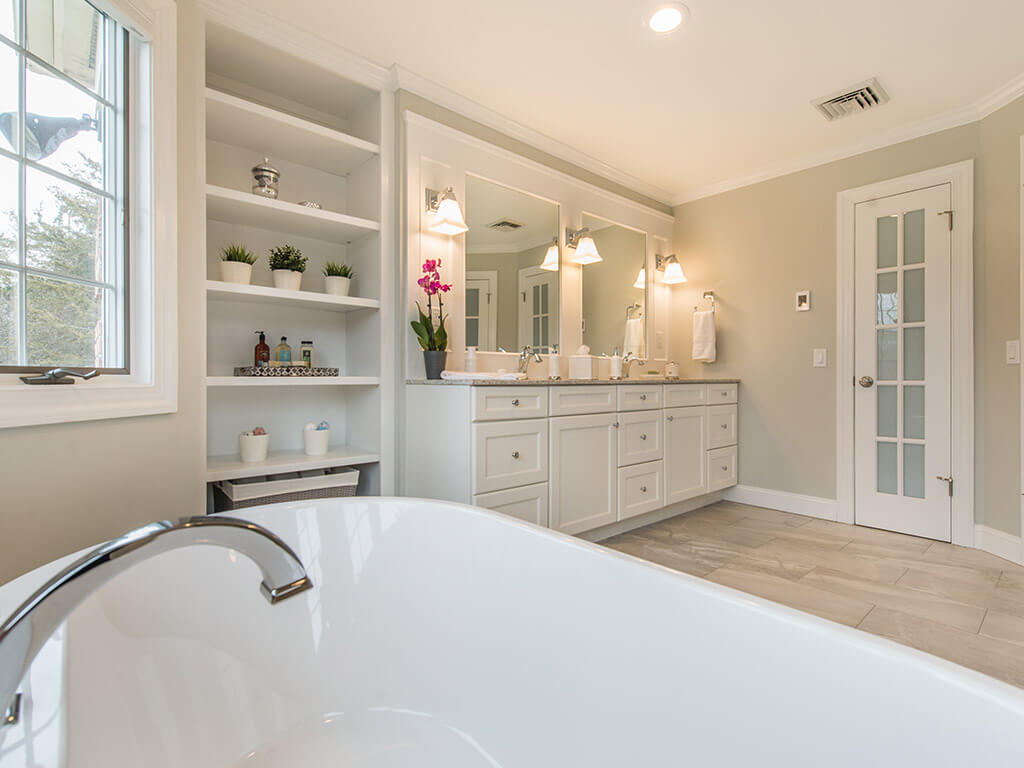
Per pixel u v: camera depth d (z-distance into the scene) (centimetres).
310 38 210
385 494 238
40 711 64
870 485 293
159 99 161
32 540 122
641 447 277
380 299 238
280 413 245
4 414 114
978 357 257
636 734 87
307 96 244
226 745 101
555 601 105
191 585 104
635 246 359
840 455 304
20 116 125
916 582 214
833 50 216
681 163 331
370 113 246
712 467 327
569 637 101
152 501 160
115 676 84
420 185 242
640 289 363
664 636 85
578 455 243
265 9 195
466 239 262
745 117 272
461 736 114
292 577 70
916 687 59
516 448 217
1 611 69
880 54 218
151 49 159
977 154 258
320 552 128
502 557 117
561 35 209
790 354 327
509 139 282
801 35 206
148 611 94
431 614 126
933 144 273
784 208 331
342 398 267
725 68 229
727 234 359
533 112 268
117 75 154
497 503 209
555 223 305
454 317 256
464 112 260
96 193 148
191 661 100
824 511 310
